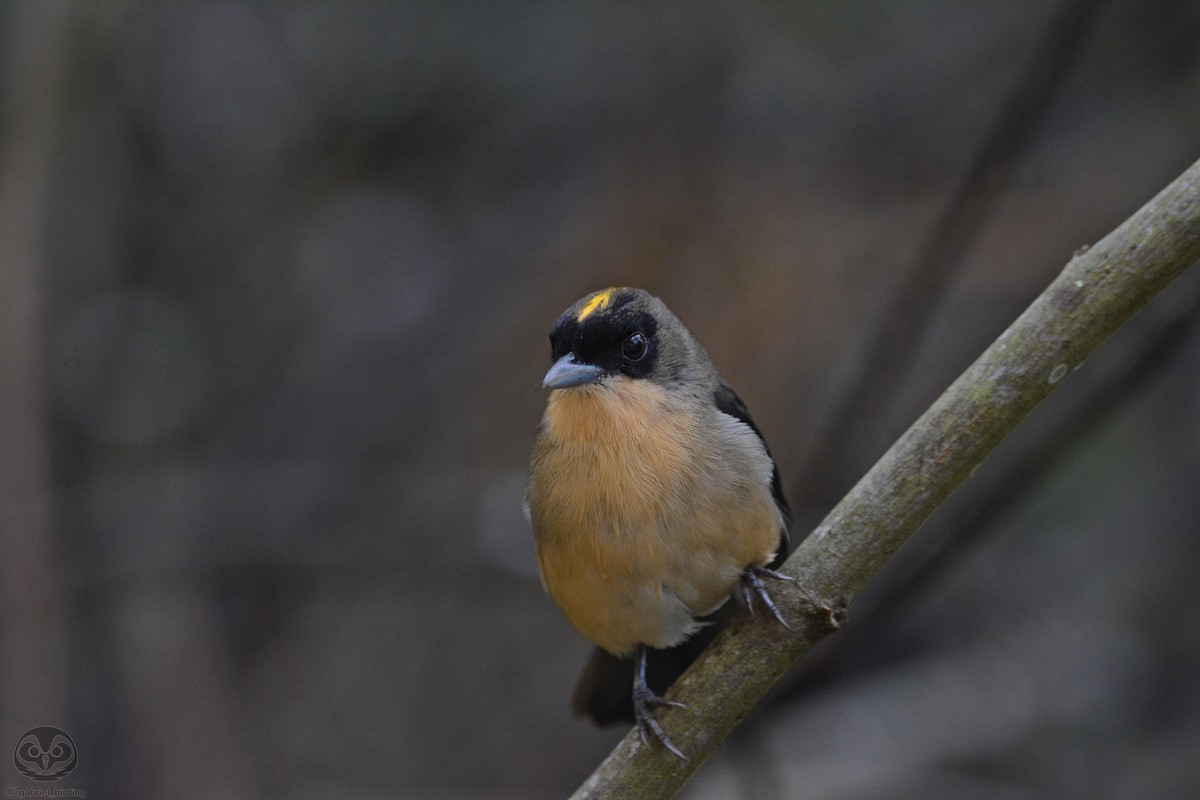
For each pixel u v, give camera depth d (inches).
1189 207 214.4
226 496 538.3
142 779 494.9
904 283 419.2
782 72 512.1
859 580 232.8
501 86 532.4
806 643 235.9
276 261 557.3
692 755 242.2
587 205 507.2
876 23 515.5
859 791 448.1
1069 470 494.9
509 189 545.6
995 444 225.8
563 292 490.0
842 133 504.7
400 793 517.3
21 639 449.4
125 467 534.6
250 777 509.7
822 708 471.8
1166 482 480.7
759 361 448.1
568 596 274.8
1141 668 470.9
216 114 547.8
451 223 553.0
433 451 542.0
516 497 523.2
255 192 554.6
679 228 470.6
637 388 271.6
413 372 553.0
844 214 480.1
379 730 542.3
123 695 504.7
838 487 415.2
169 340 549.0
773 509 271.0
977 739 464.8
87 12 498.9
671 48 514.0
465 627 560.7
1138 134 481.1
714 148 494.9
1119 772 455.8
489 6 530.6
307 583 550.6
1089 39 408.8
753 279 456.4
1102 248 220.5
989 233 472.7
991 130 405.1
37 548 456.8
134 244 546.3
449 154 548.7
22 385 463.5
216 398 553.9
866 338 447.2
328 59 540.7
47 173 481.4
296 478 544.1
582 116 527.2
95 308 534.6
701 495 260.7
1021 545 503.2
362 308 558.9
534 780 536.4
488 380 534.0
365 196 556.4
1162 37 489.4
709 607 272.7
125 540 520.7
